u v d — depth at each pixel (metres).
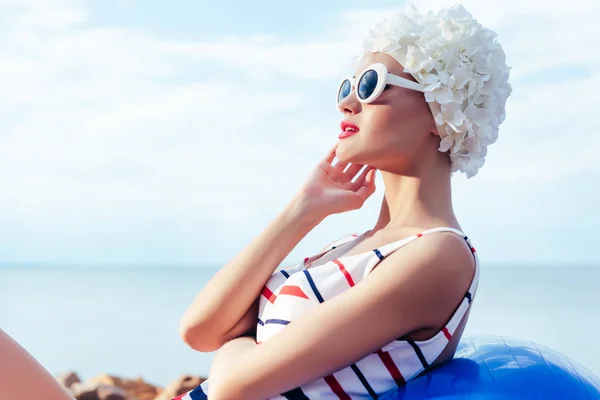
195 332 1.78
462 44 1.62
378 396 1.53
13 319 14.37
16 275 50.06
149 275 47.62
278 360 1.46
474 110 1.62
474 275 1.53
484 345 1.68
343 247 1.76
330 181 1.87
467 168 1.64
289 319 1.55
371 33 1.70
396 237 1.60
